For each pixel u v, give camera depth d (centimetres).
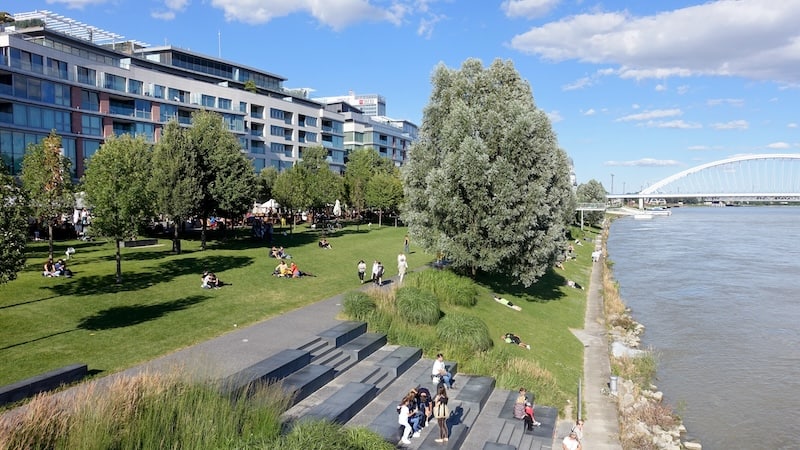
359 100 17975
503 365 2491
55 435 1183
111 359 1903
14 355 1888
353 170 8494
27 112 5594
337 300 3008
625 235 12031
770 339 3759
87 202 2925
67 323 2284
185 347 2088
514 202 3397
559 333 3306
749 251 8688
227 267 3725
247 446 1245
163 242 4762
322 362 2103
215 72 9438
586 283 5200
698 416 2553
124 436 1219
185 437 1272
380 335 2500
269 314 2647
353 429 1471
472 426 1928
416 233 3888
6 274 1834
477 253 3500
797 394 2812
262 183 7156
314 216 7425
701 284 5772
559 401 2288
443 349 2530
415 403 1723
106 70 6575
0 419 1148
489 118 3550
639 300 4994
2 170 1986
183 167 4166
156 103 7219
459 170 3403
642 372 3033
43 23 6919
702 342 3684
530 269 3584
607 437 2025
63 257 3694
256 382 1675
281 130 9675
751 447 2278
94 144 6388
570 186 5831
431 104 3994
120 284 3003
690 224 15900
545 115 3716
